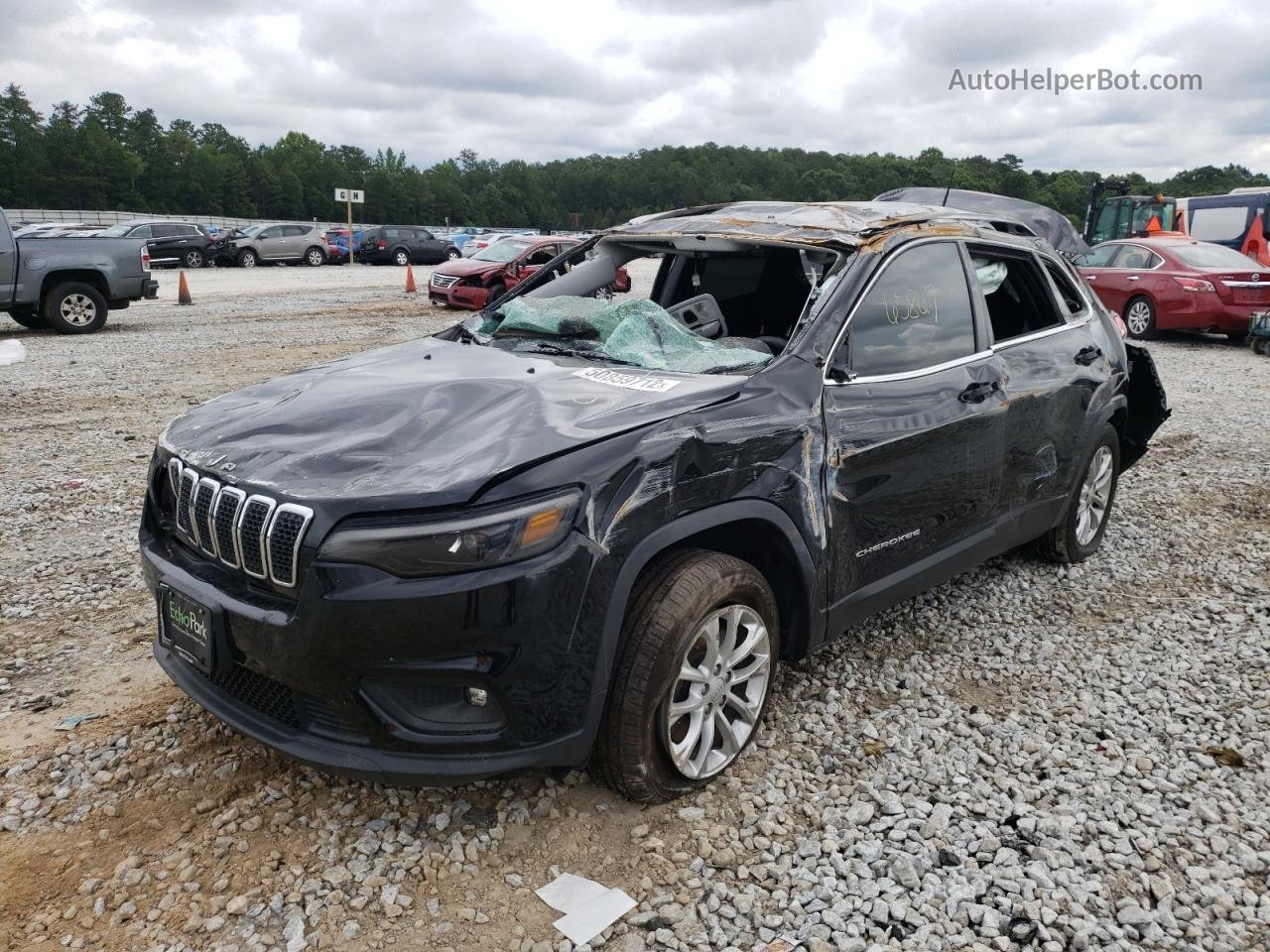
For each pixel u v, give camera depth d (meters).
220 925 2.47
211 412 3.26
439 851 2.75
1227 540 5.58
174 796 3.00
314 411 3.04
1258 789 3.14
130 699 3.59
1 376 10.34
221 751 3.24
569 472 2.55
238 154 117.88
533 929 2.47
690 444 2.77
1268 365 12.18
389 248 36.59
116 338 13.50
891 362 3.53
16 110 105.81
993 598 4.69
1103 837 2.87
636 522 2.63
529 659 2.48
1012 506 4.22
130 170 98.81
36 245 13.54
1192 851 2.82
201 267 32.66
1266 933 2.50
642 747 2.76
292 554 2.50
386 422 2.91
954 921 2.53
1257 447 7.81
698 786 3.01
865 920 2.52
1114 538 5.58
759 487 2.95
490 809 2.94
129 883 2.62
